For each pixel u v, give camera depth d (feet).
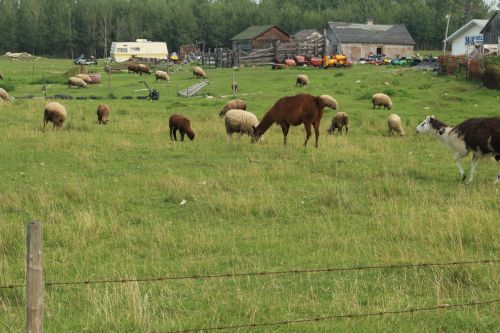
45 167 61.82
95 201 47.44
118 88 168.86
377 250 35.17
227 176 56.49
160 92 156.15
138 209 45.93
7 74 223.71
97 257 34.42
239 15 467.93
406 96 137.90
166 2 545.85
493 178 57.98
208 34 462.19
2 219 41.52
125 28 461.78
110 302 26.20
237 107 102.27
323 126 98.32
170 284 29.68
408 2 524.93
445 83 155.74
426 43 456.04
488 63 150.00
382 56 274.16
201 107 120.16
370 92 139.85
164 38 464.24
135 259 34.24
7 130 82.33
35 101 124.26
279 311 26.17
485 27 232.32
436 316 25.52
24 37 449.48
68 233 37.65
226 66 263.29
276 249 35.83
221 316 25.62
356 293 27.96
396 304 26.55
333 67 226.99
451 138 56.70
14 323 24.90
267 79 182.70
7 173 58.85
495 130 52.85
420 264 30.25
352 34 293.84
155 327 24.29
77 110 109.40
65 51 462.60
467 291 28.55
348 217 43.39
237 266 32.19
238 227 41.06
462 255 33.04
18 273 31.30
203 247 35.91
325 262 33.04
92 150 71.00
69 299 27.89
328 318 24.75
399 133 89.71
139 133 86.63
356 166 62.80
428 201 46.88
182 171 60.23
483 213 40.32
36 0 467.93
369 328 24.18
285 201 47.91
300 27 467.11
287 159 66.59
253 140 77.25
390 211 43.19
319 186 53.42
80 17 463.83
